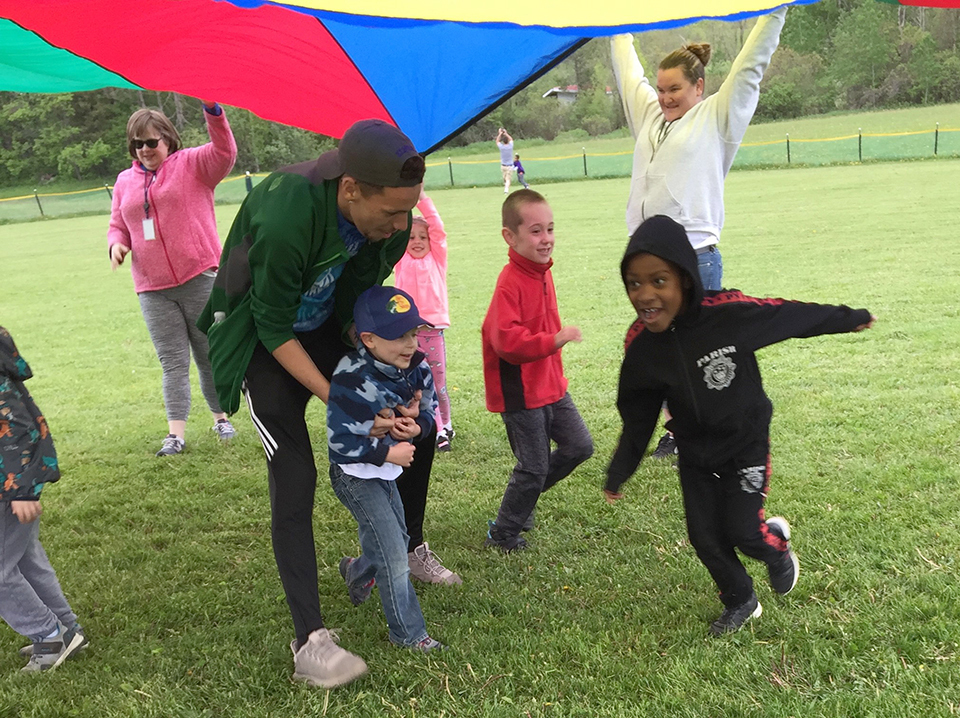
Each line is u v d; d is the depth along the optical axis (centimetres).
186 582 379
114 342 972
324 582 366
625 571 351
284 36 377
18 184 6291
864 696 254
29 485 292
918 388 546
